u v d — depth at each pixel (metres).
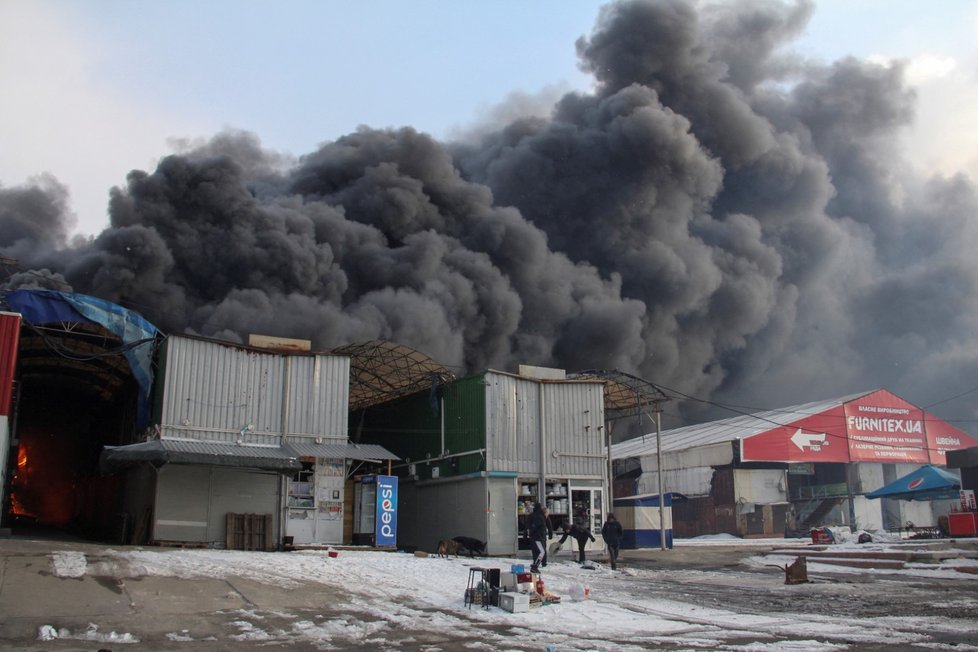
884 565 21.27
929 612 12.75
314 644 9.56
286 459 21.05
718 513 51.66
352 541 23.61
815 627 11.14
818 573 20.16
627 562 23.56
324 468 22.75
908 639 10.07
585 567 20.67
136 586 12.20
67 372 29.09
